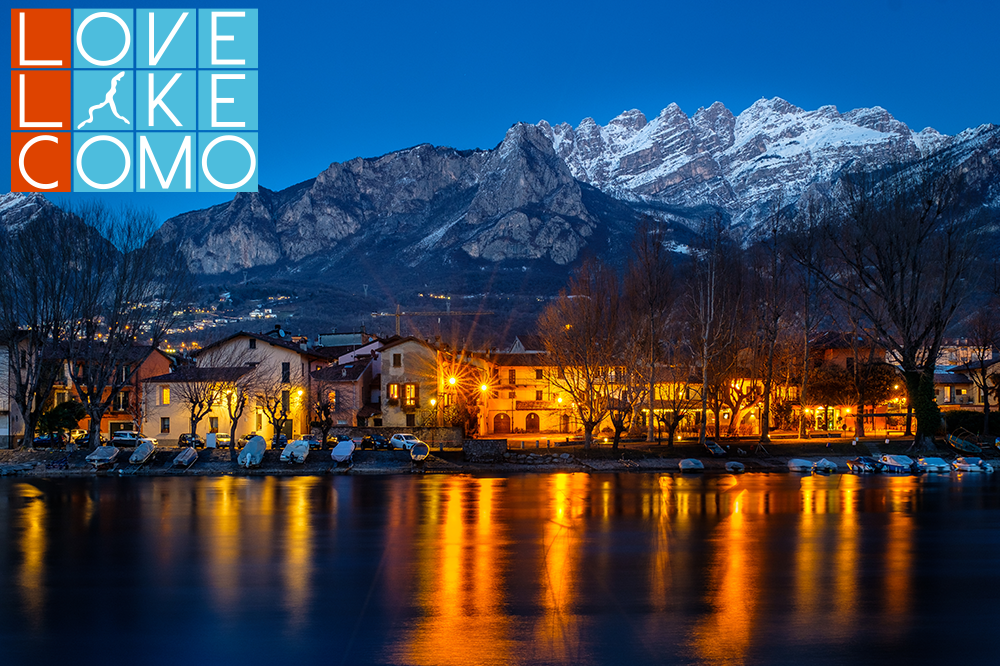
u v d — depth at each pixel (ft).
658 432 271.08
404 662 75.00
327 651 77.87
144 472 220.43
